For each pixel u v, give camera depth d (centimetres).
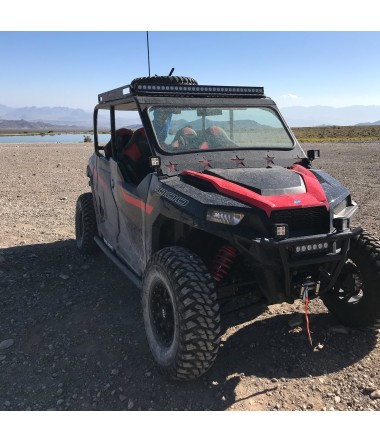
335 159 2123
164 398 329
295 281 342
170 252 336
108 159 542
